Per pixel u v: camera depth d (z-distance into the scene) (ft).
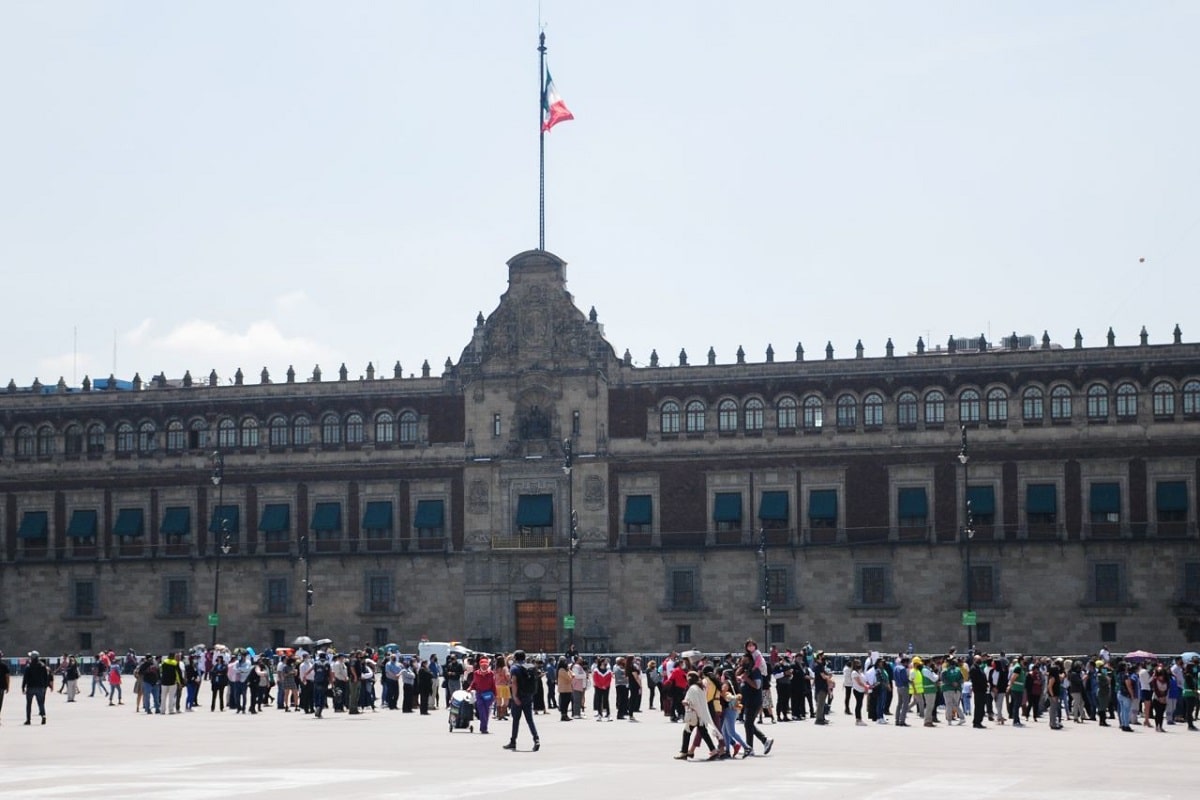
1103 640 491.72
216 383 562.66
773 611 512.63
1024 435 499.92
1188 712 280.10
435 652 455.22
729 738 197.98
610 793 150.20
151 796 143.33
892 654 499.92
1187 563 488.85
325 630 540.52
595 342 530.27
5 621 564.71
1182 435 490.49
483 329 538.06
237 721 291.58
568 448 495.00
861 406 511.81
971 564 502.38
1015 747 223.30
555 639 526.98
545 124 539.29
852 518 510.58
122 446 561.02
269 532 547.49
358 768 178.40
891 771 178.91
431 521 535.19
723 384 521.65
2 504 567.59
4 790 149.59
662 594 520.01
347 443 545.03
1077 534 495.00
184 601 552.00
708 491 520.42
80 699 389.39
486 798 144.46
